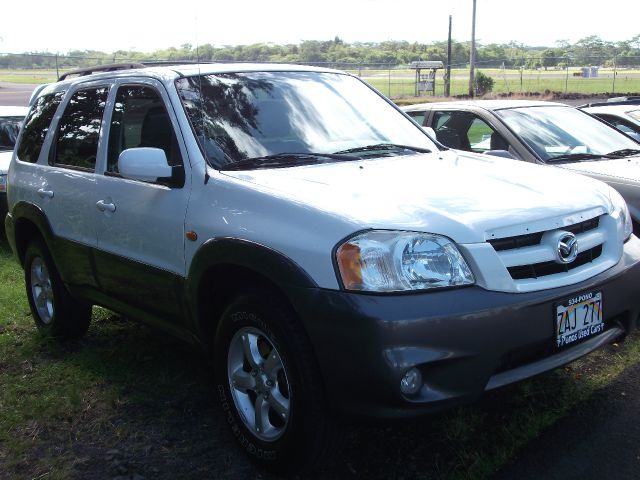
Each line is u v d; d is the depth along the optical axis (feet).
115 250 12.89
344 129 13.12
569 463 9.92
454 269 8.80
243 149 11.66
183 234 11.03
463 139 21.35
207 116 11.96
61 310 15.57
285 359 9.33
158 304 12.14
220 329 10.60
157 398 12.78
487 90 117.50
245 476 10.19
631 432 10.67
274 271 9.23
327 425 9.25
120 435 11.48
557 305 9.26
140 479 10.16
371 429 11.17
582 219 10.07
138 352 14.99
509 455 10.19
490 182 10.79
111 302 13.79
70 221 14.28
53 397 12.89
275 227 9.50
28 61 97.71
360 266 8.61
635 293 10.57
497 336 8.74
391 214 9.12
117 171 13.12
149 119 12.60
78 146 14.58
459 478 9.66
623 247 10.86
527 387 11.96
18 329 17.16
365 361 8.42
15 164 17.07
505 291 8.93
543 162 18.61
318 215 9.18
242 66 13.58
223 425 11.71
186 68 13.00
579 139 19.95
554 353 9.50
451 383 8.61
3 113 29.48
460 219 9.16
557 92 105.09
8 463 10.75
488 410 11.53
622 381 12.36
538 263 9.45
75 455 10.97
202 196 10.85
